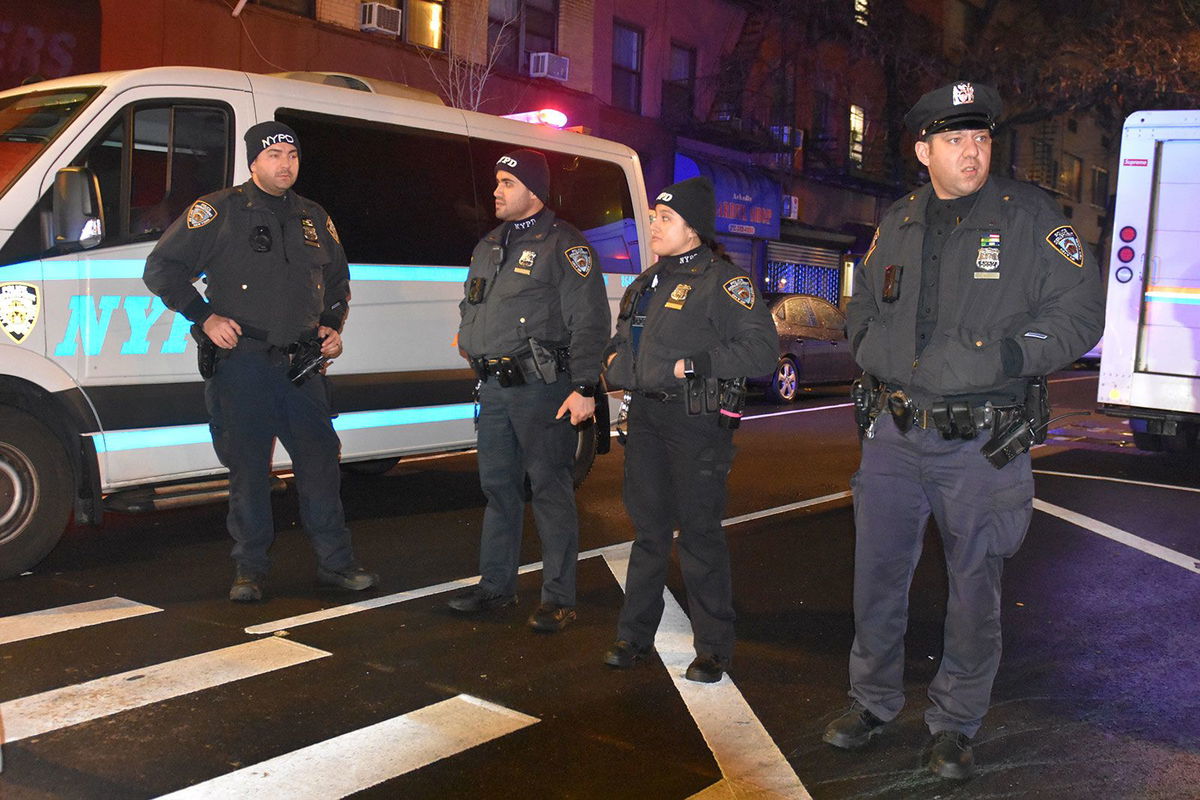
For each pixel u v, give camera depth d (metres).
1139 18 26.78
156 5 14.35
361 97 7.10
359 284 6.96
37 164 5.67
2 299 5.51
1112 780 3.60
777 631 5.16
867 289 3.87
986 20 30.78
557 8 20.67
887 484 3.75
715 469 4.31
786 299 16.33
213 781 3.41
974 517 3.58
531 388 4.95
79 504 6.00
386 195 7.15
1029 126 36.56
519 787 3.43
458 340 5.20
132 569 5.96
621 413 8.63
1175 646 5.03
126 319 5.95
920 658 4.86
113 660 4.48
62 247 5.71
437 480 8.86
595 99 21.50
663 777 3.54
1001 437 3.51
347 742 3.73
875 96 29.80
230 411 5.29
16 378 5.64
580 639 4.93
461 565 6.21
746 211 24.08
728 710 4.13
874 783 3.54
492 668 4.51
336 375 6.86
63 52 13.38
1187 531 7.49
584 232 8.40
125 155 5.95
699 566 4.39
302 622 5.06
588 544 6.82
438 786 3.42
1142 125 9.55
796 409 14.95
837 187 28.83
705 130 24.02
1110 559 6.66
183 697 4.10
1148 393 9.66
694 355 4.23
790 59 26.36
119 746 3.65
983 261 3.50
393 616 5.19
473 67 18.84
